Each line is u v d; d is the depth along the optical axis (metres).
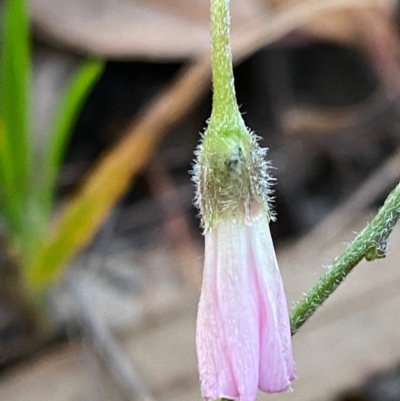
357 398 0.11
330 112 0.14
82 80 0.11
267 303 0.07
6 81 0.10
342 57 0.15
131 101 0.14
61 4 0.13
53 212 0.13
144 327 0.11
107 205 0.11
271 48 0.14
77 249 0.12
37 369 0.11
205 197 0.07
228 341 0.07
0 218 0.11
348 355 0.11
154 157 0.13
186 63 0.13
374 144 0.14
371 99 0.14
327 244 0.12
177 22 0.13
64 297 0.11
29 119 0.11
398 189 0.08
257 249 0.07
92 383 0.11
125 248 0.13
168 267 0.12
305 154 0.14
